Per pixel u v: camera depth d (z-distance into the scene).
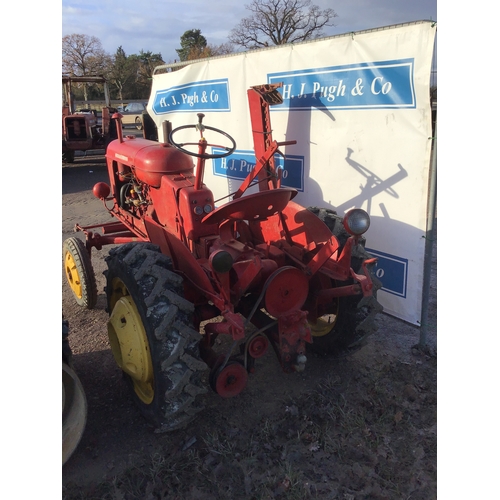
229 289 2.65
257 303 2.75
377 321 4.10
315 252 3.06
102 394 3.11
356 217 2.72
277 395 3.10
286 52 4.36
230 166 5.46
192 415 2.53
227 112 5.29
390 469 2.46
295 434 2.71
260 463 2.50
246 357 2.79
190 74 5.76
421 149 3.44
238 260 2.90
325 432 2.71
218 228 3.24
